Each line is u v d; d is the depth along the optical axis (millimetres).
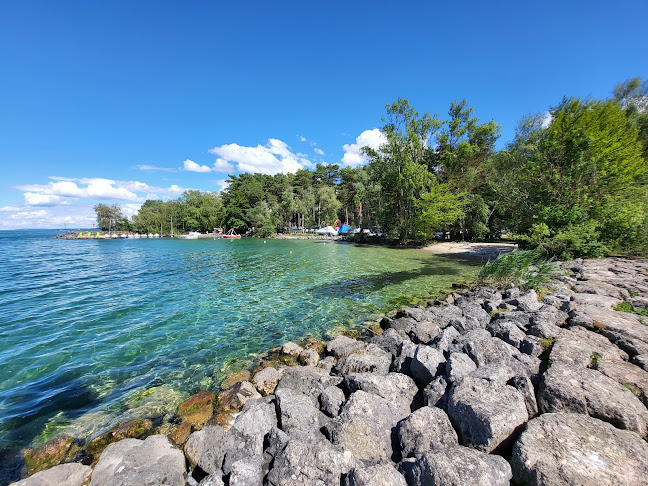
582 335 6172
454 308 10219
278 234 76688
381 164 40312
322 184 91000
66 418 5398
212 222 87312
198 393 6020
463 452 3316
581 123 19078
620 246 18047
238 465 3518
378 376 5391
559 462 2994
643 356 5223
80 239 72750
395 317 10461
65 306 12430
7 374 6992
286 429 4414
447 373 5102
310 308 12016
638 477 2828
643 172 18656
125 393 6242
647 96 31484
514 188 26500
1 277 18953
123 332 9617
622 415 3641
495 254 28719
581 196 18344
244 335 9391
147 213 93000
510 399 3998
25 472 4207
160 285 16438
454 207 34250
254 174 102625
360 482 3092
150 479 3686
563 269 14758
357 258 27281
